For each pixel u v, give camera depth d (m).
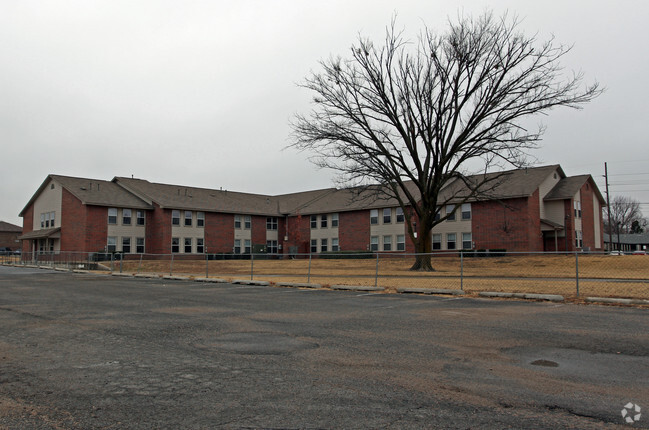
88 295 16.17
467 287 18.14
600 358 6.96
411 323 10.12
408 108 28.81
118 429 4.36
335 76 29.89
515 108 27.22
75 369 6.41
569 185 42.16
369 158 29.59
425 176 29.66
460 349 7.59
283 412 4.76
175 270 32.59
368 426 4.39
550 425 4.41
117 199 45.62
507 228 39.00
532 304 13.51
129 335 8.81
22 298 15.17
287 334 8.89
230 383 5.74
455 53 27.53
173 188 52.25
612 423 4.47
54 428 4.39
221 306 13.16
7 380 5.90
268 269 32.22
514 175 41.97
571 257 31.34
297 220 54.88
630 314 11.34
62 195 44.94
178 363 6.73
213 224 50.47
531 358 6.98
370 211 48.28
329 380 5.87
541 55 26.88
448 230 42.59
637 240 78.94
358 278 23.38
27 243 50.56
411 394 5.32
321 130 30.33
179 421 4.54
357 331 9.19
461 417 4.61
